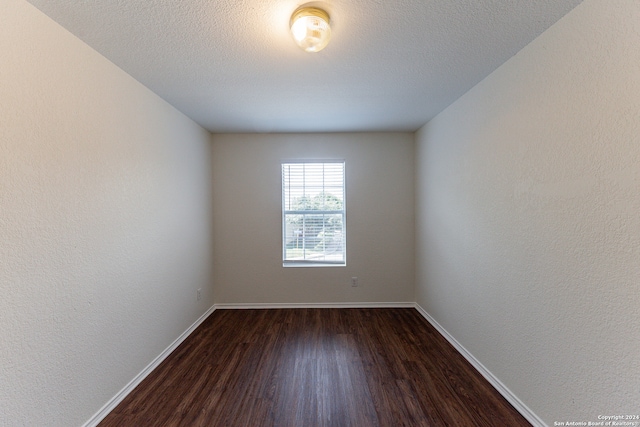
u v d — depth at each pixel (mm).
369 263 3354
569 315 1288
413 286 3357
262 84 1991
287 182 3391
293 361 2174
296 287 3359
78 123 1431
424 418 1574
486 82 1896
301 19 1229
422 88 2082
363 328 2775
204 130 3088
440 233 2641
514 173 1635
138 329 1914
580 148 1222
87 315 1483
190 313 2715
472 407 1656
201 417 1593
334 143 3326
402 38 1457
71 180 1390
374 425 1531
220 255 3346
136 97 1907
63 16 1248
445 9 1237
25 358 1171
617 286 1086
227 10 1221
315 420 1570
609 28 1090
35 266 1214
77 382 1419
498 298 1795
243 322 2947
